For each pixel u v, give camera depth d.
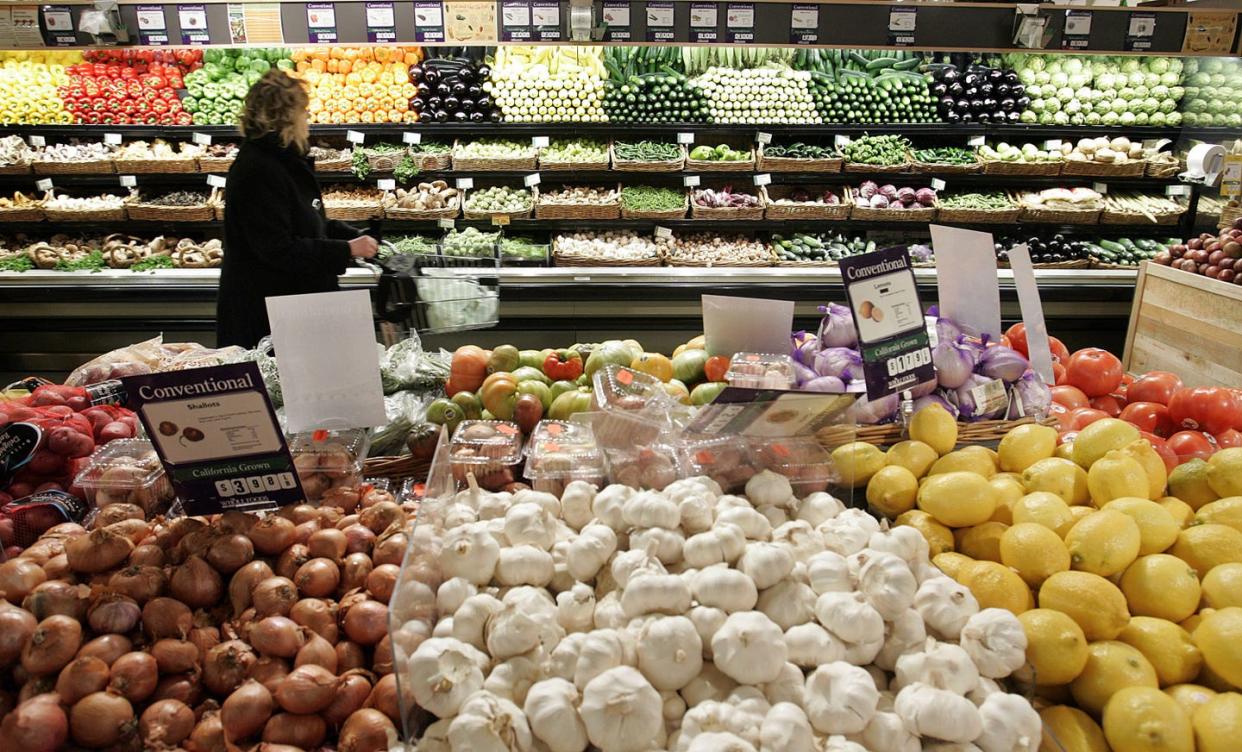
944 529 1.60
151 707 1.13
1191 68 4.63
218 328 3.20
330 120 4.59
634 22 3.79
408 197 4.56
